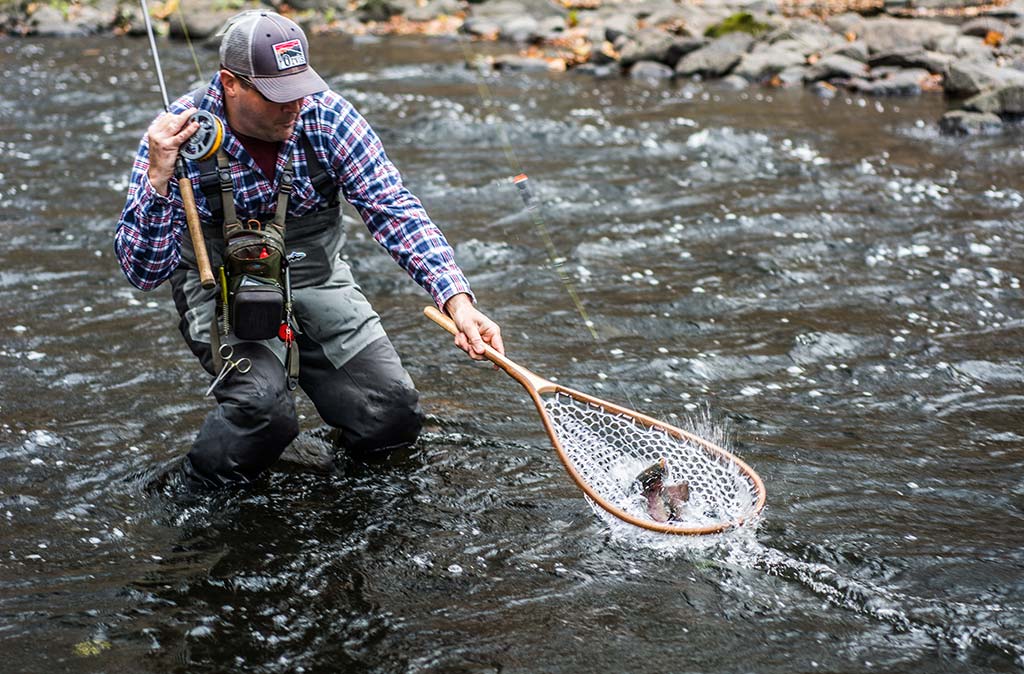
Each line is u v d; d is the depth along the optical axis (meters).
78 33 16.25
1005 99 10.17
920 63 12.33
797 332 5.45
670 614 3.16
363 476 4.01
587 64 13.41
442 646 3.04
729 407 4.62
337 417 4.07
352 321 3.99
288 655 3.01
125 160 8.94
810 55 12.96
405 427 4.09
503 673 2.92
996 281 6.17
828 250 6.73
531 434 4.37
